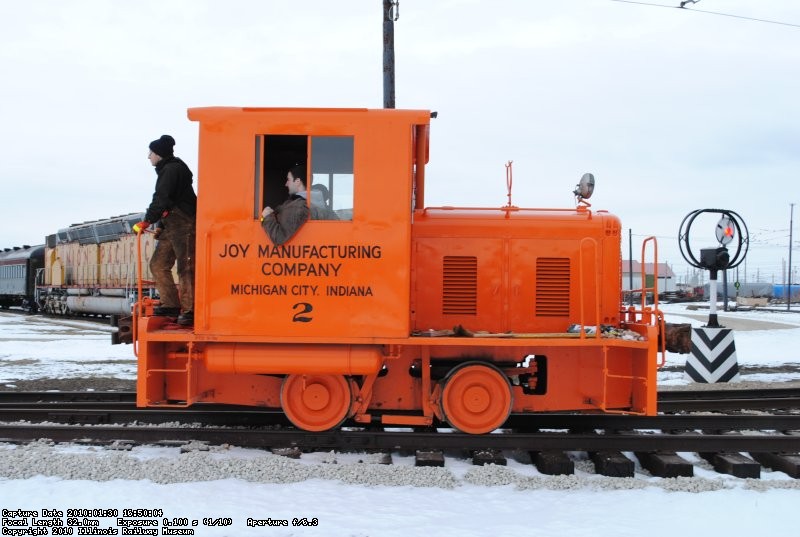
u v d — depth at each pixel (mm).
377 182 5547
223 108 5602
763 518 4316
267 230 5457
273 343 5566
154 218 5840
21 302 42938
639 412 5852
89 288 28234
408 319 5488
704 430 6723
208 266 5535
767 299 58812
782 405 7848
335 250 5504
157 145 6148
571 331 6102
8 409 7016
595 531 4051
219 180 5566
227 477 5023
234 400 6035
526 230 6418
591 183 6516
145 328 5570
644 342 5574
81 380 10320
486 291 6387
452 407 5871
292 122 5578
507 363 6184
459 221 6414
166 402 5980
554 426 6695
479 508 4508
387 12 13938
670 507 4547
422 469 5215
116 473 4980
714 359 10609
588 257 6406
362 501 4574
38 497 4480
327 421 5824
